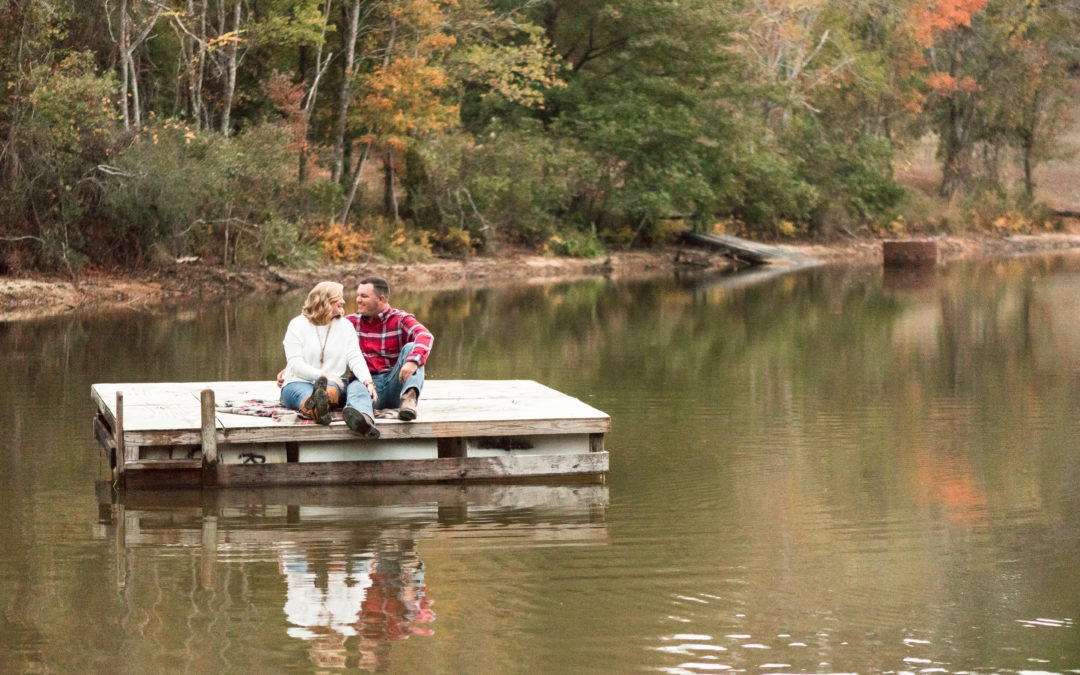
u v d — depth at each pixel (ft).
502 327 69.05
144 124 91.04
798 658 19.34
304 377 30.58
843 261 139.13
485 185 116.26
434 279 106.52
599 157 129.70
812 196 146.41
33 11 81.10
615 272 119.85
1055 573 23.70
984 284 103.76
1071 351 58.49
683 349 59.31
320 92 113.80
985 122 184.34
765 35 151.64
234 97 104.88
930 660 19.29
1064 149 191.83
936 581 23.17
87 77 82.07
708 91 136.15
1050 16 191.01
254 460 30.04
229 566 23.98
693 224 138.51
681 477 31.73
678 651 19.63
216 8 101.96
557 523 27.14
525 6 123.54
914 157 191.93
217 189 90.74
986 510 28.48
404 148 110.22
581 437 31.71
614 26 132.77
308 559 24.45
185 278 89.92
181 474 29.89
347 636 20.25
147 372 48.83
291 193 100.89
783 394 45.44
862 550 25.29
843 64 161.17
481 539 25.93
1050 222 182.70
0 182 82.17
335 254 104.27
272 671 18.80
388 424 29.96
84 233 86.89
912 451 35.19
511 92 123.65
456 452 31.76
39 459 33.09
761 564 24.22
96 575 23.39
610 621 20.98
